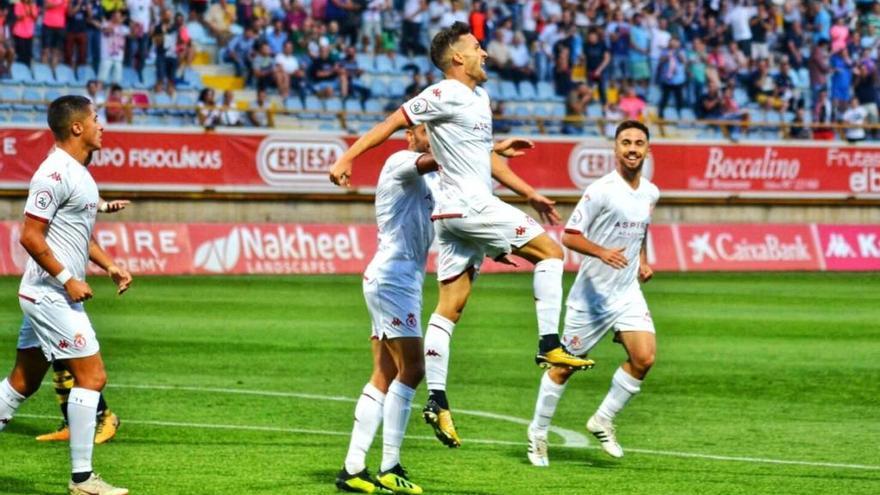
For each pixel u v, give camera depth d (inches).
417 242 580.1
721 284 1963.6
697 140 2276.1
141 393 891.4
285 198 2074.3
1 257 1859.0
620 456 678.5
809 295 1787.6
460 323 1373.0
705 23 2561.5
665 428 784.3
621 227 677.9
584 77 2488.9
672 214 2268.7
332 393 904.9
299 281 1887.3
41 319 552.7
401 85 2399.1
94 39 2149.4
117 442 708.7
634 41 2482.8
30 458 657.6
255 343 1182.9
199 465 645.3
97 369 558.6
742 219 2317.9
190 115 2167.8
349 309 1499.8
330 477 616.7
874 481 624.4
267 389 919.0
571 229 667.4
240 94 2294.5
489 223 578.2
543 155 2197.3
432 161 564.7
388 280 573.3
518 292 1745.8
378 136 561.6
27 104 2084.2
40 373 586.9
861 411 859.4
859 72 2625.5
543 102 2463.1
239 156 2044.8
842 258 2348.7
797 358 1141.7
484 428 776.9
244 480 607.5
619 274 677.3
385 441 582.2
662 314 1512.1
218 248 2010.3
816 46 2586.1
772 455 694.5
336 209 2110.0
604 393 936.9
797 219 2349.9
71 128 555.8
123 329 1269.7
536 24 2480.3
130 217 1974.7
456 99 573.3
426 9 2428.6
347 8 2388.0
